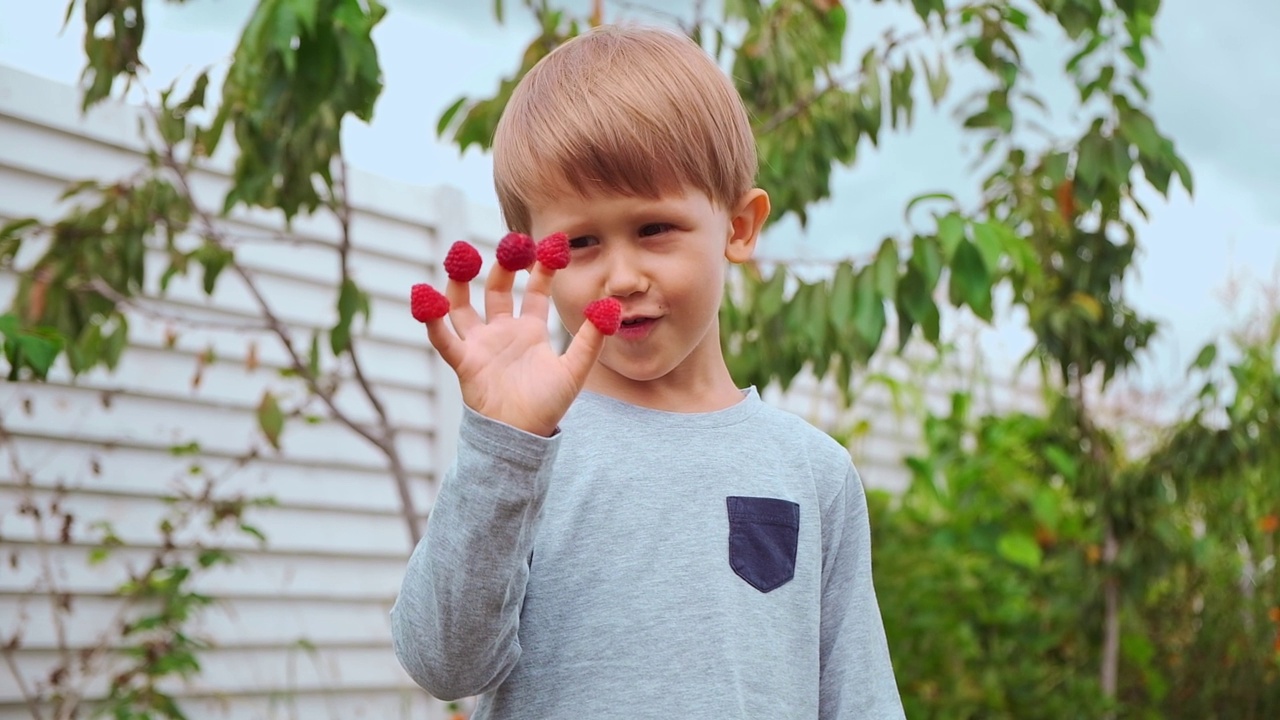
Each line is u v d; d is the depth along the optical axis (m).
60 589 2.86
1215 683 4.34
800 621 1.30
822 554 1.39
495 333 1.10
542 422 1.08
